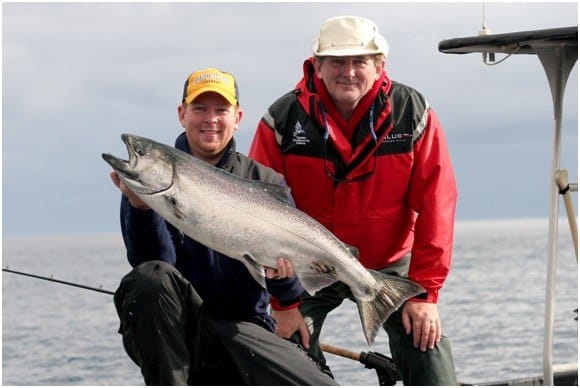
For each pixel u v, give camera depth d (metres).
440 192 4.23
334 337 11.38
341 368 8.08
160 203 3.53
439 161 4.24
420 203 4.27
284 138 4.30
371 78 4.20
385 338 11.15
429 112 4.28
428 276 4.20
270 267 3.70
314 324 4.43
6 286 37.97
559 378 4.68
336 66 4.17
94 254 70.50
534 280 25.69
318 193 4.31
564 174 4.21
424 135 4.25
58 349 14.55
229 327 3.88
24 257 68.94
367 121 4.23
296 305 4.18
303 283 3.75
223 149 3.89
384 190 4.27
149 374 3.74
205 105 3.84
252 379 3.88
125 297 3.75
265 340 3.89
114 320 20.81
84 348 14.63
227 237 3.62
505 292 21.75
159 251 3.74
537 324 14.07
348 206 4.29
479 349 10.58
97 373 11.01
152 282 3.71
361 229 4.31
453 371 4.26
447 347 4.27
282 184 3.96
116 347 14.54
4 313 25.16
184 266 3.86
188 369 3.76
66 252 78.31
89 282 34.72
